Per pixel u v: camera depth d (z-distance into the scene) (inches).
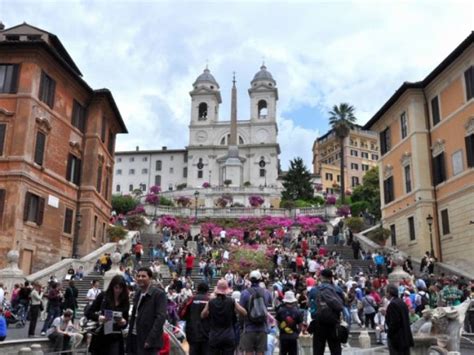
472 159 1090.7
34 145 1091.3
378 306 752.3
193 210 2418.8
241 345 366.6
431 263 1091.3
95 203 1359.5
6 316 731.4
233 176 4005.9
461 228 1123.9
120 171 4485.7
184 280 968.3
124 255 1200.8
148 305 273.7
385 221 1498.5
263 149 4259.4
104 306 281.9
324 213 2358.5
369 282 909.2
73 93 1304.1
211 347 326.3
